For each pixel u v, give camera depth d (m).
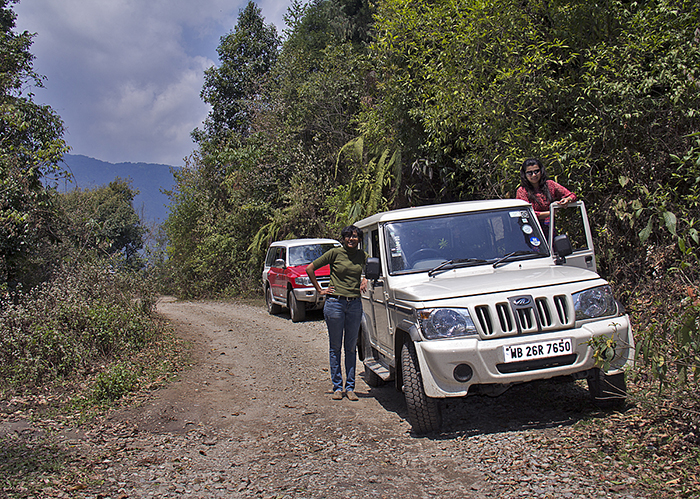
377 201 12.66
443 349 4.19
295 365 8.16
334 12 22.75
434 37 9.33
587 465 3.52
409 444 4.38
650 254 6.37
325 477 3.80
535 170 5.91
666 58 6.85
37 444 4.83
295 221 18.73
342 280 6.05
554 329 4.28
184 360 8.72
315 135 19.47
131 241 45.06
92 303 9.28
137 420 5.54
